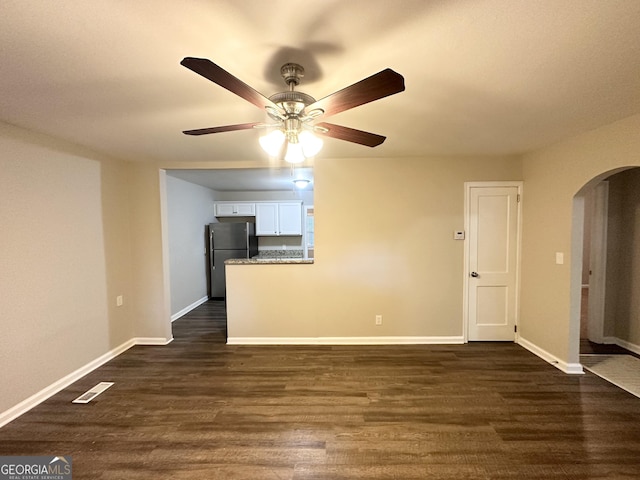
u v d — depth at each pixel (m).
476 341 3.75
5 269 2.27
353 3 1.10
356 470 1.81
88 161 3.08
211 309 5.50
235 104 1.98
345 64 1.53
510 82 1.73
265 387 2.73
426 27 1.24
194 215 5.70
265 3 1.10
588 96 1.91
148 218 3.72
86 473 1.79
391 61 1.50
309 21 1.20
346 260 3.72
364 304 3.74
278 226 6.65
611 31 1.26
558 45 1.37
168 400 2.53
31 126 2.38
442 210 3.65
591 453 1.92
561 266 3.00
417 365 3.13
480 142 2.98
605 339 3.68
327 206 3.70
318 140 1.70
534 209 3.37
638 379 2.81
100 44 1.34
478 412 2.34
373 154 3.48
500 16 1.17
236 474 1.78
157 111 2.09
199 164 3.71
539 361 3.19
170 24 1.21
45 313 2.58
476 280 3.69
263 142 1.72
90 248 3.10
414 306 3.73
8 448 1.99
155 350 3.60
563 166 2.94
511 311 3.70
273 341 3.79
